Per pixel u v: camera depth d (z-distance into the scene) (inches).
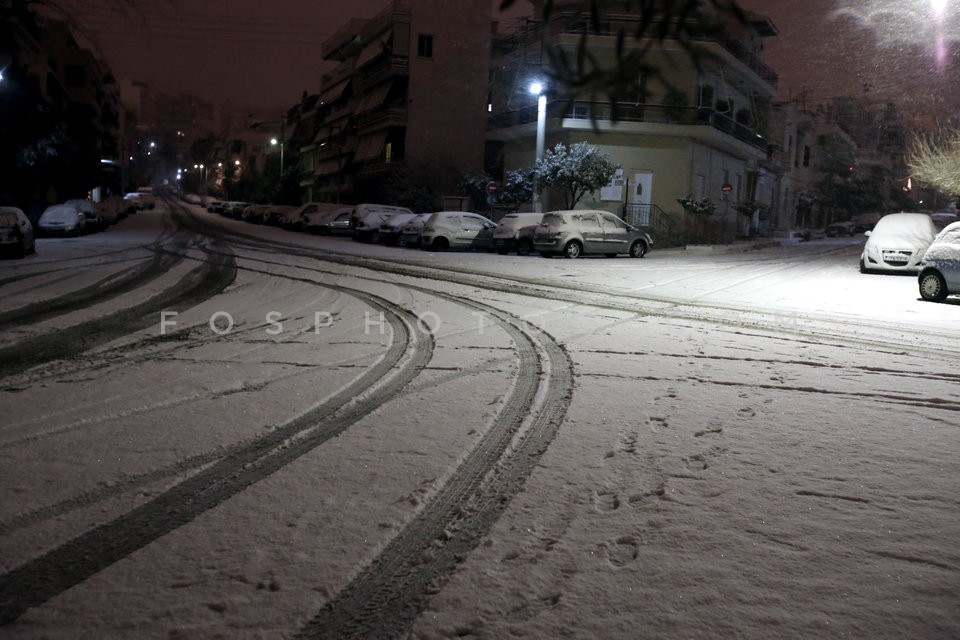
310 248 1202.0
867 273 874.8
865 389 298.8
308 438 230.5
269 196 3208.7
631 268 906.7
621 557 149.6
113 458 210.5
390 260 969.5
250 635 121.1
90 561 147.6
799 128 2314.2
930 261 611.5
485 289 653.9
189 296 590.2
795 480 193.8
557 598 133.1
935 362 356.8
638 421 249.1
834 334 437.4
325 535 159.8
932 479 195.2
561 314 507.2
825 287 717.3
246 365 339.0
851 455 214.5
